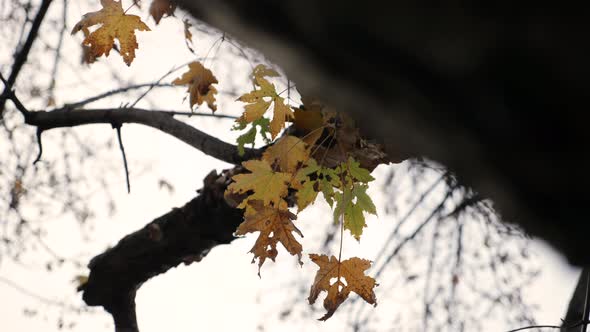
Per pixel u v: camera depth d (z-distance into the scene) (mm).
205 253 2729
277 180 2281
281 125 2258
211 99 2514
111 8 2285
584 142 679
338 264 2307
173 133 2652
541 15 614
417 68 711
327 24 734
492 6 625
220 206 2574
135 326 2854
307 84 848
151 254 2709
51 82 3119
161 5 2246
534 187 751
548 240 798
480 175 785
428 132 781
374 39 712
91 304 2852
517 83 659
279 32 804
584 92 639
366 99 801
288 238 2283
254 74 2230
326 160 2295
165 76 2848
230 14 858
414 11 655
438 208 3010
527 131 697
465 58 666
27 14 3033
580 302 2512
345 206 2277
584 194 723
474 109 716
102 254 2785
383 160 2227
